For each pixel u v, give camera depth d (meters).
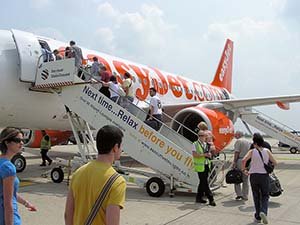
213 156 7.79
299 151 24.38
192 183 7.59
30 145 14.54
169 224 5.55
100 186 2.27
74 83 8.12
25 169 11.76
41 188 8.29
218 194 8.26
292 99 13.88
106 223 2.21
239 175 7.33
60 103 10.05
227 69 24.92
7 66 8.69
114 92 8.67
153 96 9.12
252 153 5.94
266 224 5.71
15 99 8.95
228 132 10.39
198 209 6.62
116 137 2.41
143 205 6.83
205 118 10.05
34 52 8.93
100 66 9.54
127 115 8.01
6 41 9.02
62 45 10.57
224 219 5.96
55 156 16.58
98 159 2.43
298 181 10.40
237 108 14.71
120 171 8.54
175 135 8.82
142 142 7.91
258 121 20.09
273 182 7.12
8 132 3.06
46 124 10.63
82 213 2.33
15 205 3.02
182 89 16.61
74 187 2.41
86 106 8.37
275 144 42.47
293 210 6.74
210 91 20.27
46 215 5.90
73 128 8.98
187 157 7.64
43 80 8.62
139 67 13.96
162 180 7.79
